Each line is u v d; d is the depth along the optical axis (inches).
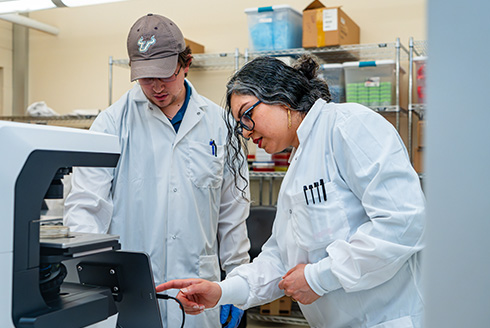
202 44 159.2
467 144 14.0
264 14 132.1
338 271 44.2
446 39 14.1
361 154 45.1
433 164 14.4
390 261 43.1
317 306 51.2
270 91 49.3
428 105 14.4
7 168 30.9
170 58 64.4
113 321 38.1
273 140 51.1
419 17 136.5
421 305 46.9
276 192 153.2
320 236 47.9
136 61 64.7
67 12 174.4
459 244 14.3
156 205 69.2
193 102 72.3
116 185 69.1
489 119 13.8
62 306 33.7
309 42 126.6
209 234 71.7
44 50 177.8
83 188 65.5
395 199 43.6
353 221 47.7
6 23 174.4
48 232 36.3
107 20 169.8
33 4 101.4
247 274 55.1
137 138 70.4
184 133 70.2
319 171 48.7
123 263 39.2
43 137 32.7
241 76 50.6
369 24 141.3
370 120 46.4
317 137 49.5
